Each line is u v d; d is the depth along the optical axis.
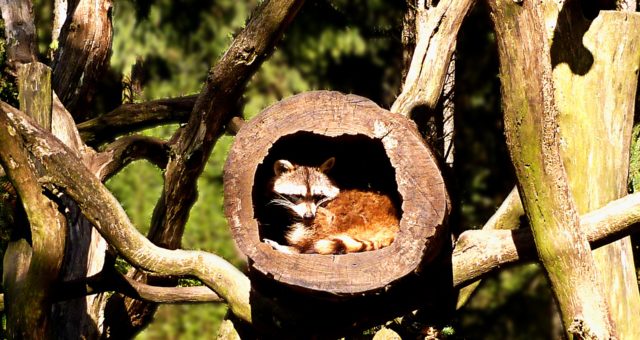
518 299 17.09
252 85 16.38
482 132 17.03
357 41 16.47
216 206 15.55
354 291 7.28
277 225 9.27
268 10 9.41
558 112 9.00
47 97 10.14
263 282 8.12
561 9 9.23
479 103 16.95
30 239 9.47
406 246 7.29
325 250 7.83
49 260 8.73
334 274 7.34
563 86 9.14
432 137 12.80
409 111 10.32
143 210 15.31
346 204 8.89
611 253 9.17
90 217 8.41
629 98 9.25
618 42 9.22
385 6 16.53
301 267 7.38
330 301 7.75
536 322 16.88
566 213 7.39
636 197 7.73
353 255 7.38
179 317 15.91
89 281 9.13
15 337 8.99
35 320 8.93
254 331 9.01
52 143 8.37
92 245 10.45
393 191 8.97
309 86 16.64
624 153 9.19
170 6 16.33
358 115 7.36
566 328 7.48
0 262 10.91
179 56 16.67
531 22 7.16
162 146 11.53
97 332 10.89
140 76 16.44
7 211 10.65
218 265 8.49
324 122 7.39
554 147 7.34
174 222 11.22
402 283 8.15
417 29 12.27
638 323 9.17
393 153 7.30
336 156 9.43
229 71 9.74
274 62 16.44
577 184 8.99
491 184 16.83
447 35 10.71
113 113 11.91
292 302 8.21
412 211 7.27
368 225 8.70
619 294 9.12
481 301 17.03
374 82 16.84
